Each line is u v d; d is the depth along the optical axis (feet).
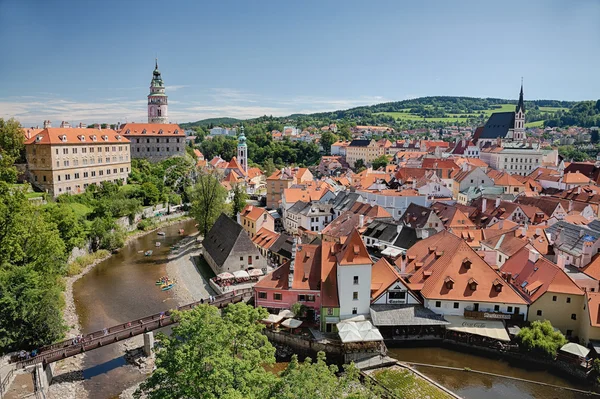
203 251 394.73
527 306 226.99
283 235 370.32
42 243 264.93
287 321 235.20
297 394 121.90
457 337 223.71
